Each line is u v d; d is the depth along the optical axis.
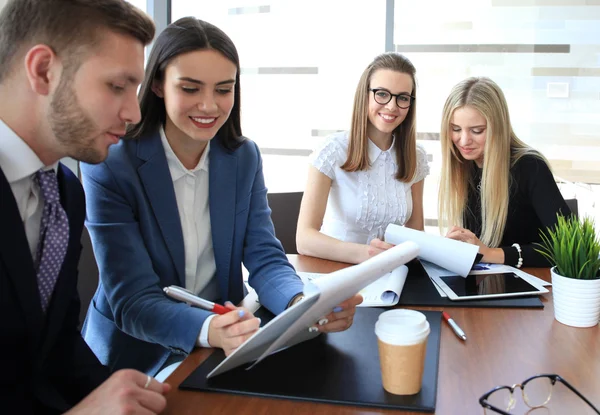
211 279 1.47
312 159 2.16
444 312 1.23
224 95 1.29
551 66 3.39
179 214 1.37
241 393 0.88
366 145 2.14
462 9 3.43
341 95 3.75
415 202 2.33
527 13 3.36
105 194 1.25
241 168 1.49
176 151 1.39
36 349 0.91
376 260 0.98
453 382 0.91
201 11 3.75
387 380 0.86
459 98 2.01
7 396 0.89
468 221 2.16
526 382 0.85
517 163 2.03
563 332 1.13
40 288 0.96
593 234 1.16
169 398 0.87
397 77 2.03
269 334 0.85
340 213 2.21
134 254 1.24
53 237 0.96
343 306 1.08
